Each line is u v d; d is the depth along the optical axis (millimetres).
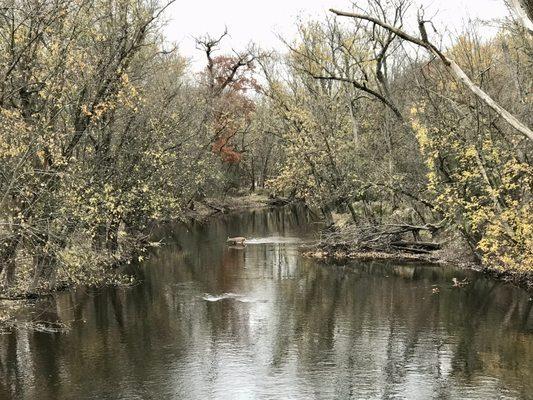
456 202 20219
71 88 15938
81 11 17188
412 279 22125
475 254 22984
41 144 14562
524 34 19500
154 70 26328
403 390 11609
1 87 13844
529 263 17781
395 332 15477
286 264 26094
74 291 20547
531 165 19109
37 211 15773
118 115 22969
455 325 15906
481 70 21281
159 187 26703
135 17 20016
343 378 12328
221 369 12945
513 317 16484
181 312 17953
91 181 18969
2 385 12062
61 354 14031
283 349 14328
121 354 13977
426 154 23141
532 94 19750
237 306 18641
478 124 19828
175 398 11359
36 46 14422
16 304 17500
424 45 4082
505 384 11789
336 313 17562
